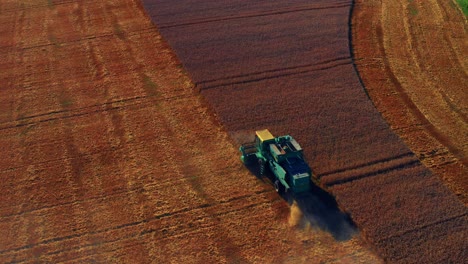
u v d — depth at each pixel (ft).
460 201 75.56
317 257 67.46
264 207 76.28
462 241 68.28
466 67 114.01
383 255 66.49
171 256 68.28
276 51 120.88
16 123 98.78
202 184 81.41
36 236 72.02
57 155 89.25
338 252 68.08
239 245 69.77
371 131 91.97
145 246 70.03
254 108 99.81
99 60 121.29
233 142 90.63
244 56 119.14
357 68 114.42
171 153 88.89
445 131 92.99
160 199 78.48
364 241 69.67
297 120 95.66
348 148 87.61
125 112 101.19
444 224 71.15
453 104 101.04
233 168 84.58
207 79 110.32
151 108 102.27
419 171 81.82
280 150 76.18
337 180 80.07
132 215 75.46
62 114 101.14
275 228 72.38
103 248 69.82
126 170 85.05
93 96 106.93
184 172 84.17
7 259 68.33
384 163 83.76
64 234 72.28
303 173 73.36
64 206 77.51
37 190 80.94
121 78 113.29
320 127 93.35
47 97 107.14
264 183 81.05
